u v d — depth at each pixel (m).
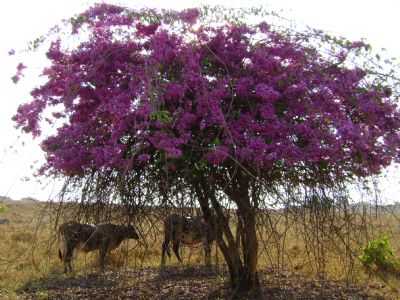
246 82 6.08
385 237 9.96
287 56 6.38
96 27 6.43
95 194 6.24
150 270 10.52
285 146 5.80
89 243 10.16
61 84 6.39
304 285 8.70
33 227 18.11
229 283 8.49
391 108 6.29
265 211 6.48
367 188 6.27
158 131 5.57
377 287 8.77
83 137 6.26
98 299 8.30
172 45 6.13
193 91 6.07
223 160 5.86
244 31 6.47
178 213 6.53
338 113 6.13
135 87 5.80
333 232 7.03
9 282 9.55
